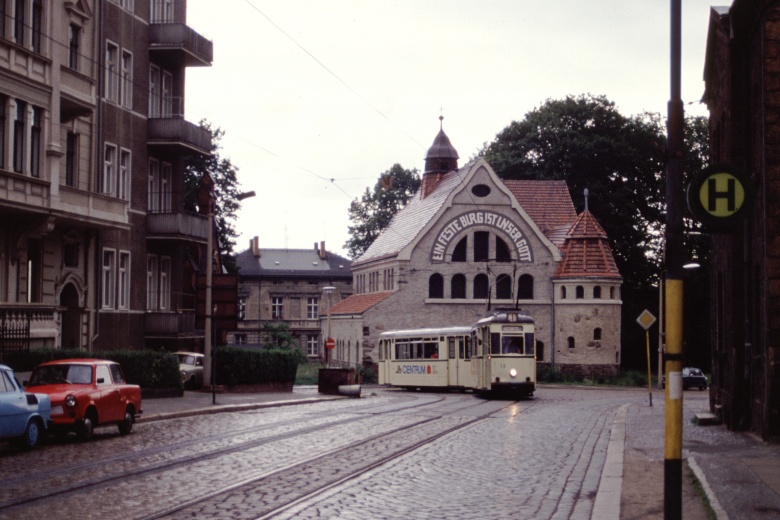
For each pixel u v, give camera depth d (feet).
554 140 270.26
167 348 158.20
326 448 69.05
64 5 122.72
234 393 152.25
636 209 263.90
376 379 235.61
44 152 111.65
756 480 50.85
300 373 262.47
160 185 156.46
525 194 263.70
